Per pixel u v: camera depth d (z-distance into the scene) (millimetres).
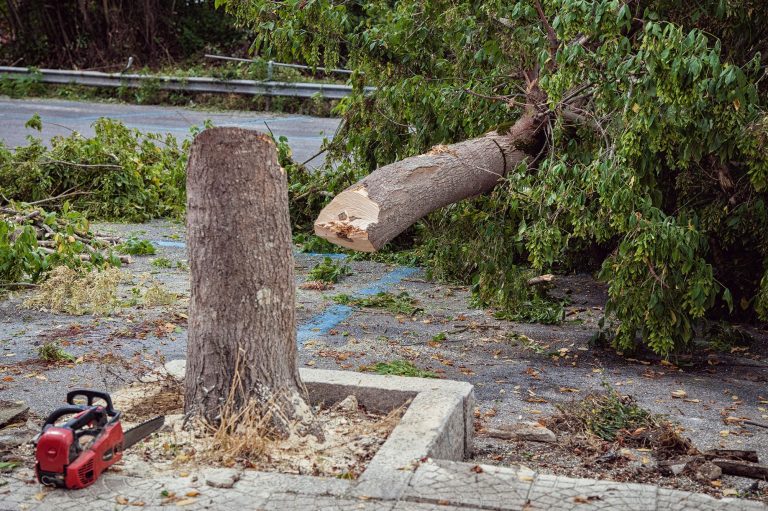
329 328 7922
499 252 7707
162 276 9828
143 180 13961
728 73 5867
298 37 8875
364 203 6191
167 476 3982
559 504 3666
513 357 7246
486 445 5191
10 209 10727
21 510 3646
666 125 6402
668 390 6492
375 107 9461
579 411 5719
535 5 7262
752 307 8617
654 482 4617
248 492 3799
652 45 5906
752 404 6234
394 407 4992
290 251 4645
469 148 7125
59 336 7395
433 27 8688
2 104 23328
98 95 25297
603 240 7270
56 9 28078
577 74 6484
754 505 3662
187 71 25516
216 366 4512
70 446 3818
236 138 4406
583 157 7379
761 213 7141
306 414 4570
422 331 7941
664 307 6926
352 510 3637
